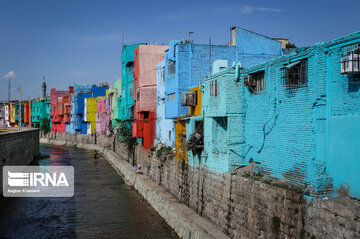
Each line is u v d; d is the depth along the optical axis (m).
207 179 18.66
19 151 35.91
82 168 45.62
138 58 39.81
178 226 20.06
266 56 28.73
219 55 27.83
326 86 11.77
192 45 27.41
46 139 93.69
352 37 10.78
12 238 19.41
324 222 10.35
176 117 26.88
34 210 24.95
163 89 33.19
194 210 20.38
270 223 12.76
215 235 15.73
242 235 14.62
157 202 25.08
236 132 16.94
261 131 15.64
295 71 13.21
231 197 15.79
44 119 96.75
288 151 13.73
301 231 11.23
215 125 18.48
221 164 17.23
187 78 27.25
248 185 14.36
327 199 10.83
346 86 11.05
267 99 15.20
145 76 38.84
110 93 60.91
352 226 9.37
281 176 14.14
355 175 10.52
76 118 78.00
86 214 24.14
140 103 36.88
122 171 40.84
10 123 109.94
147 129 36.00
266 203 13.07
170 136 30.58
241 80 17.09
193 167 20.89
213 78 18.45
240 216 14.88
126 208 25.64
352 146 10.64
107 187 33.38
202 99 21.27
